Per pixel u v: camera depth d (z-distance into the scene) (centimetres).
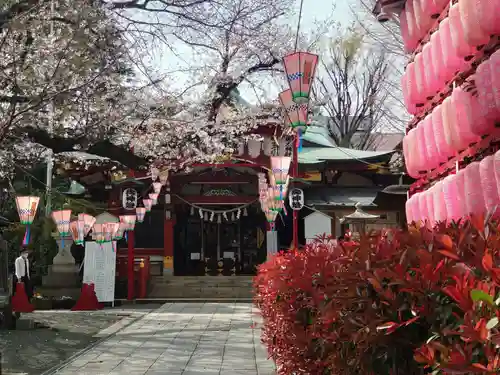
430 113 863
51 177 2634
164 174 2245
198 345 1127
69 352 1072
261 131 2266
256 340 1191
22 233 2544
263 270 916
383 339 298
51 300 2091
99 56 1136
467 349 210
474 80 605
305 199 2805
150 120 1398
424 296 273
